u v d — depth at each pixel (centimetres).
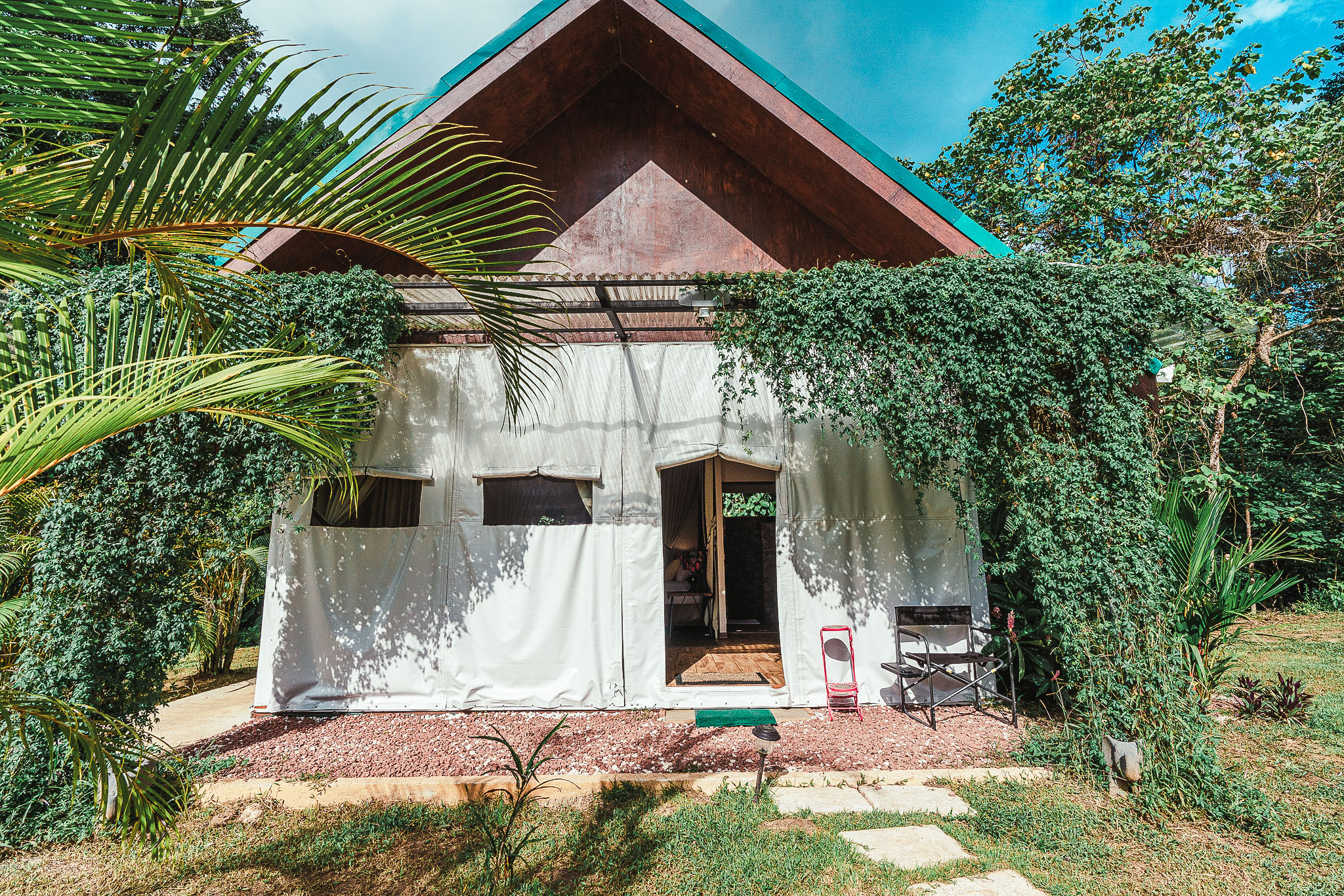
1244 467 1286
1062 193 1170
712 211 740
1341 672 766
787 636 682
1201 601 625
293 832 416
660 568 688
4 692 216
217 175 179
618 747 554
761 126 663
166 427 476
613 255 733
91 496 461
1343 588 1198
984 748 549
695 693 673
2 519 485
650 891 339
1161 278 524
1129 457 499
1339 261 1027
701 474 1252
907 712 648
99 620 450
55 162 183
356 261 674
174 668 484
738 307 571
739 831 399
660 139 754
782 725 612
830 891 339
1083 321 510
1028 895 336
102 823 411
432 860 378
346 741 577
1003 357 524
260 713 660
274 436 494
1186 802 434
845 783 480
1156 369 568
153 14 151
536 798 455
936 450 528
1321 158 980
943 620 632
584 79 730
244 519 534
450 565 685
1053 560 502
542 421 707
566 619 678
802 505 701
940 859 370
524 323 342
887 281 532
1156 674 468
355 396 334
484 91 632
